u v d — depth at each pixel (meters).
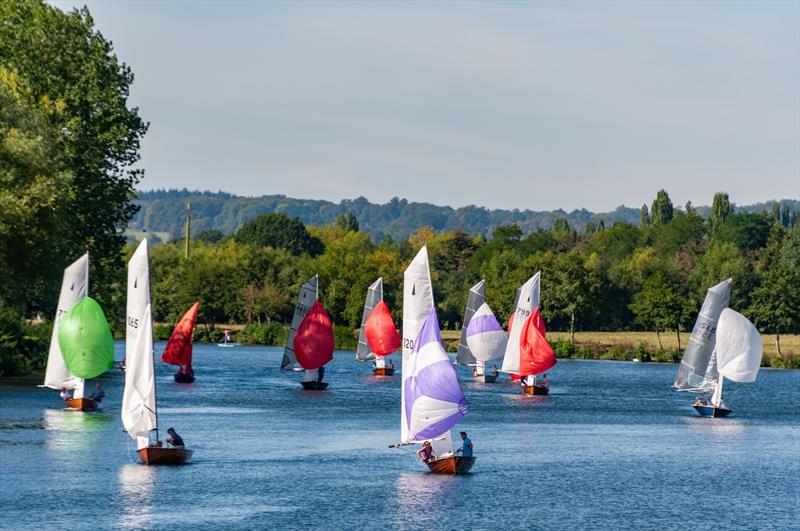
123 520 141.25
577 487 172.62
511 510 154.00
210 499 155.25
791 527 147.88
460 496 162.75
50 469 172.00
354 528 141.25
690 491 171.62
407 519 146.88
